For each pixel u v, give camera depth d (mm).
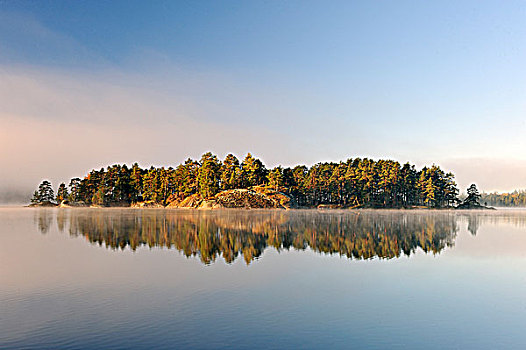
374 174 169750
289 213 103750
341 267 22969
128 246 32188
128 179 184875
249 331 12320
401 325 13047
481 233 45531
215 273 21047
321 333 12219
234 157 157375
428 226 55844
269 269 22172
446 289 17922
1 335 11945
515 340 11898
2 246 32312
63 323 13000
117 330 12344
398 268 22781
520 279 20047
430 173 175625
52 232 44375
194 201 156500
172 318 13492
